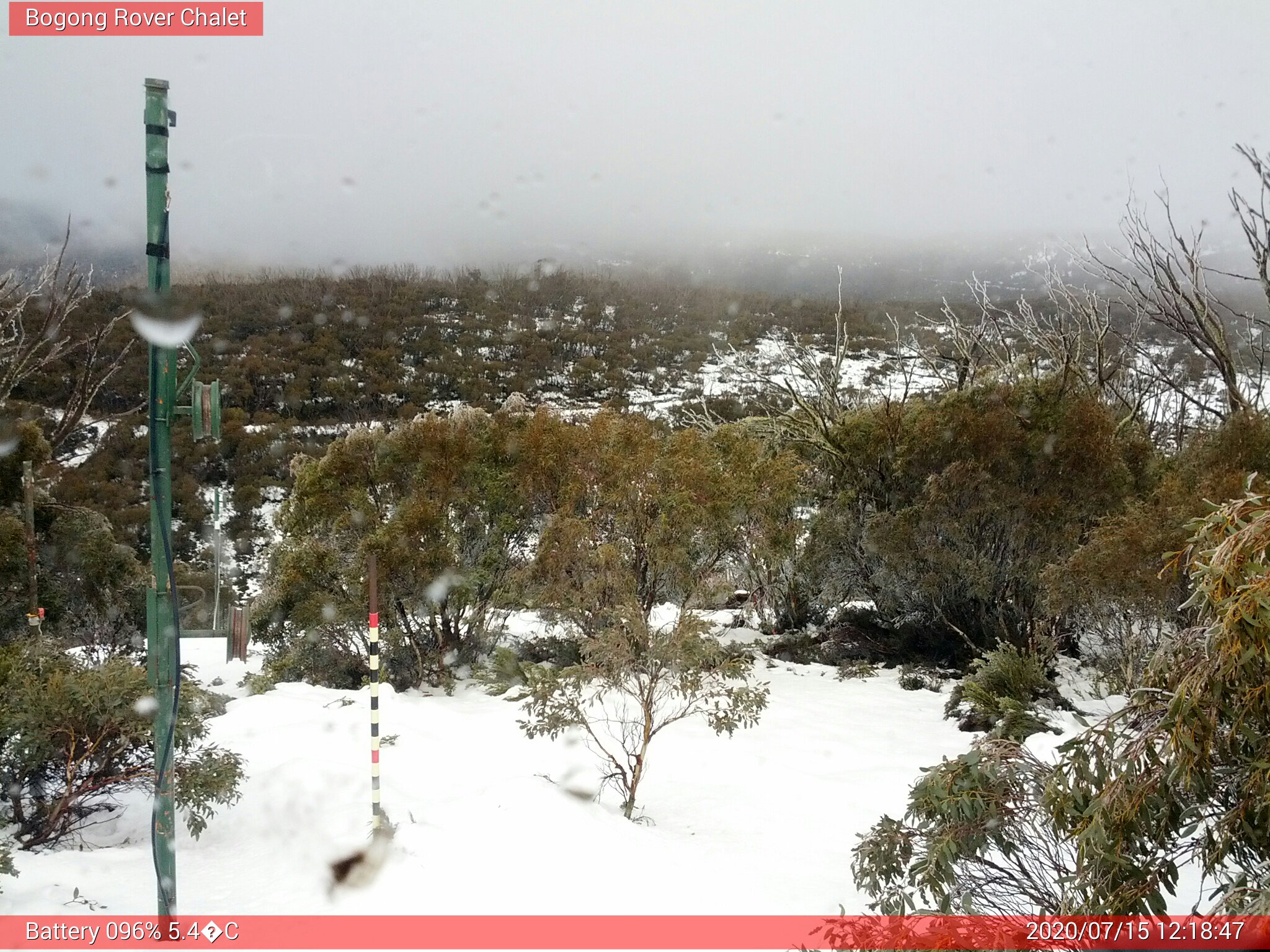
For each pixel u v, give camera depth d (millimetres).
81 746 6621
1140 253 15586
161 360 4484
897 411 15406
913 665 13734
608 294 32344
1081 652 12648
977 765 4660
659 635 7711
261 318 28062
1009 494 12883
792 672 13812
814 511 16344
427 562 12734
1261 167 13039
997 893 4617
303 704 10992
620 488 13484
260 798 7059
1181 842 4777
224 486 21766
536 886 5148
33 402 19906
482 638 13922
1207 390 17797
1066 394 13695
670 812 7391
